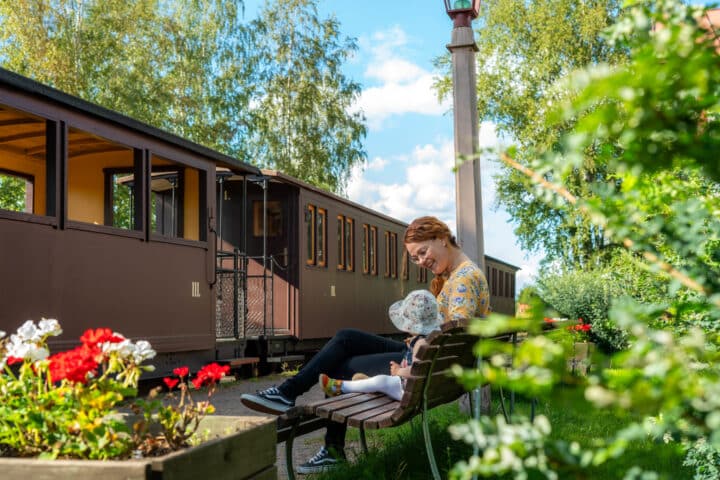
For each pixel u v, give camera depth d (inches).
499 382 42.7
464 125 302.7
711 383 40.5
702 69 39.2
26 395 100.5
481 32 1135.0
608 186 55.8
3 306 296.7
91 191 468.8
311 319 621.0
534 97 1081.4
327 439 194.2
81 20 937.5
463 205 297.6
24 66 898.7
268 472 115.7
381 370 190.9
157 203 566.6
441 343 142.6
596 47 1050.1
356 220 745.6
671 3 45.3
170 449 104.9
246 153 1127.6
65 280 335.6
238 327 530.3
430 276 1032.2
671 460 163.3
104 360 101.7
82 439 96.2
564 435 214.2
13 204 897.5
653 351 42.1
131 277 389.1
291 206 607.2
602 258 933.2
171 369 429.1
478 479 159.0
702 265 56.4
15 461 87.6
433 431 212.4
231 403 382.6
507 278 1456.7
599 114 39.3
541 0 1081.4
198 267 458.6
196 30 1075.9
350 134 1156.5
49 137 331.6
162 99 991.6
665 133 43.8
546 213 1087.0
